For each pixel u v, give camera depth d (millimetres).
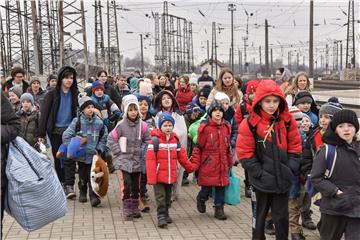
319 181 4781
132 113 7145
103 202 8242
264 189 5215
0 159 3908
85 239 6230
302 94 6789
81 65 32031
